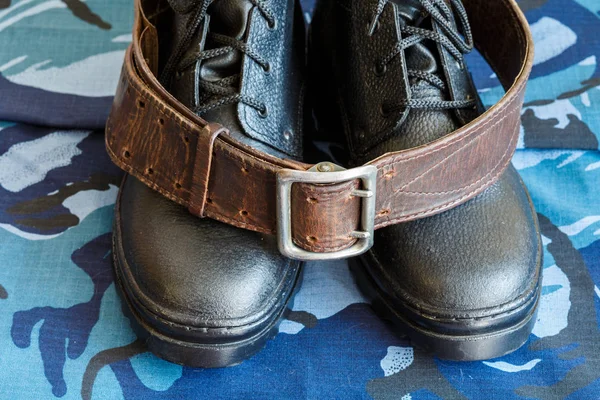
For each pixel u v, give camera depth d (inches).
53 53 36.1
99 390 25.4
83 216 30.9
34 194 31.6
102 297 28.0
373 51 27.0
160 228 25.2
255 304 24.1
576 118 33.9
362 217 22.4
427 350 25.7
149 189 26.7
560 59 36.2
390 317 26.4
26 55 35.9
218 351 24.2
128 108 24.7
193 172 23.3
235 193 23.0
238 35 25.9
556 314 27.8
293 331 27.3
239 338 24.1
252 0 25.9
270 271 24.8
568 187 32.3
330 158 33.0
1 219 30.6
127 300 25.6
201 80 26.0
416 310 24.7
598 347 26.7
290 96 28.2
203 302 23.6
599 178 32.4
